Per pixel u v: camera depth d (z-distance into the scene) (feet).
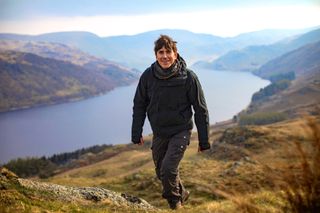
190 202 58.80
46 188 25.91
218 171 102.99
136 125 21.94
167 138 21.22
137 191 93.35
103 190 30.30
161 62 20.26
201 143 20.52
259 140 211.41
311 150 7.43
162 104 20.72
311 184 7.98
